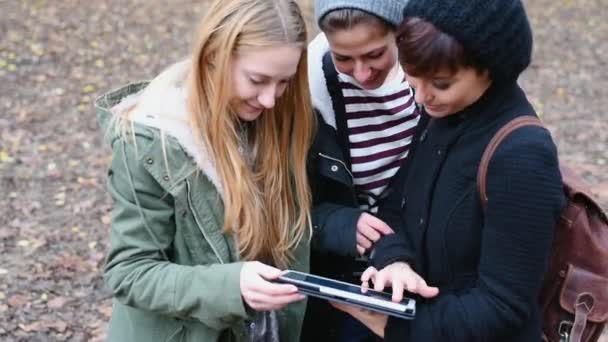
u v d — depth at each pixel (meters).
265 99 2.00
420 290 1.93
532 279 1.81
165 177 1.96
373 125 2.35
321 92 2.33
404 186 2.21
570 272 2.00
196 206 2.01
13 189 5.81
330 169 2.32
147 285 1.98
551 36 10.84
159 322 2.11
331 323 2.43
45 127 7.19
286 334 2.30
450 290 1.98
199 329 2.09
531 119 1.85
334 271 2.43
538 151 1.78
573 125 7.29
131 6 12.23
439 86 1.83
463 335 1.87
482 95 1.88
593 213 2.02
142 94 2.09
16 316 4.18
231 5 1.95
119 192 2.01
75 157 6.49
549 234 1.80
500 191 1.80
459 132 1.92
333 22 2.12
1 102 7.84
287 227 2.21
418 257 2.07
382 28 2.12
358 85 2.32
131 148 1.96
